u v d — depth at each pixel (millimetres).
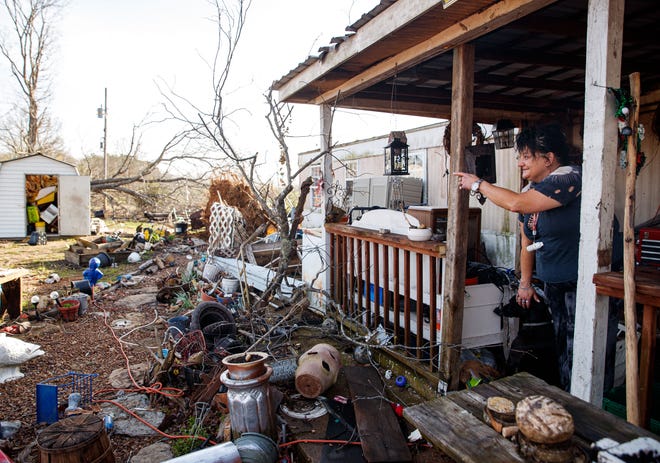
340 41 3602
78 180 14625
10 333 5266
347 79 4238
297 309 4820
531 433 1370
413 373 3461
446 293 3102
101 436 2559
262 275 6477
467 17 2711
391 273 4102
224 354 3854
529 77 4570
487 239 7242
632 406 1916
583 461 1371
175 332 4648
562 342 2664
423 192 7938
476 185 2688
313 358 3355
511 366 3340
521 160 2691
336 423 3023
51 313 6039
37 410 3244
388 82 4598
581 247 2170
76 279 8500
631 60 4125
